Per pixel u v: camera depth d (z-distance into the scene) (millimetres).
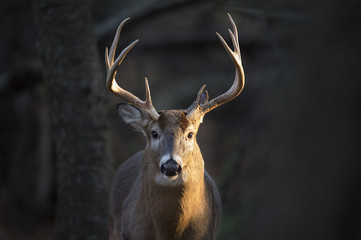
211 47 24656
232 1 17062
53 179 24172
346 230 5898
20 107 23875
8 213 23125
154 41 24609
